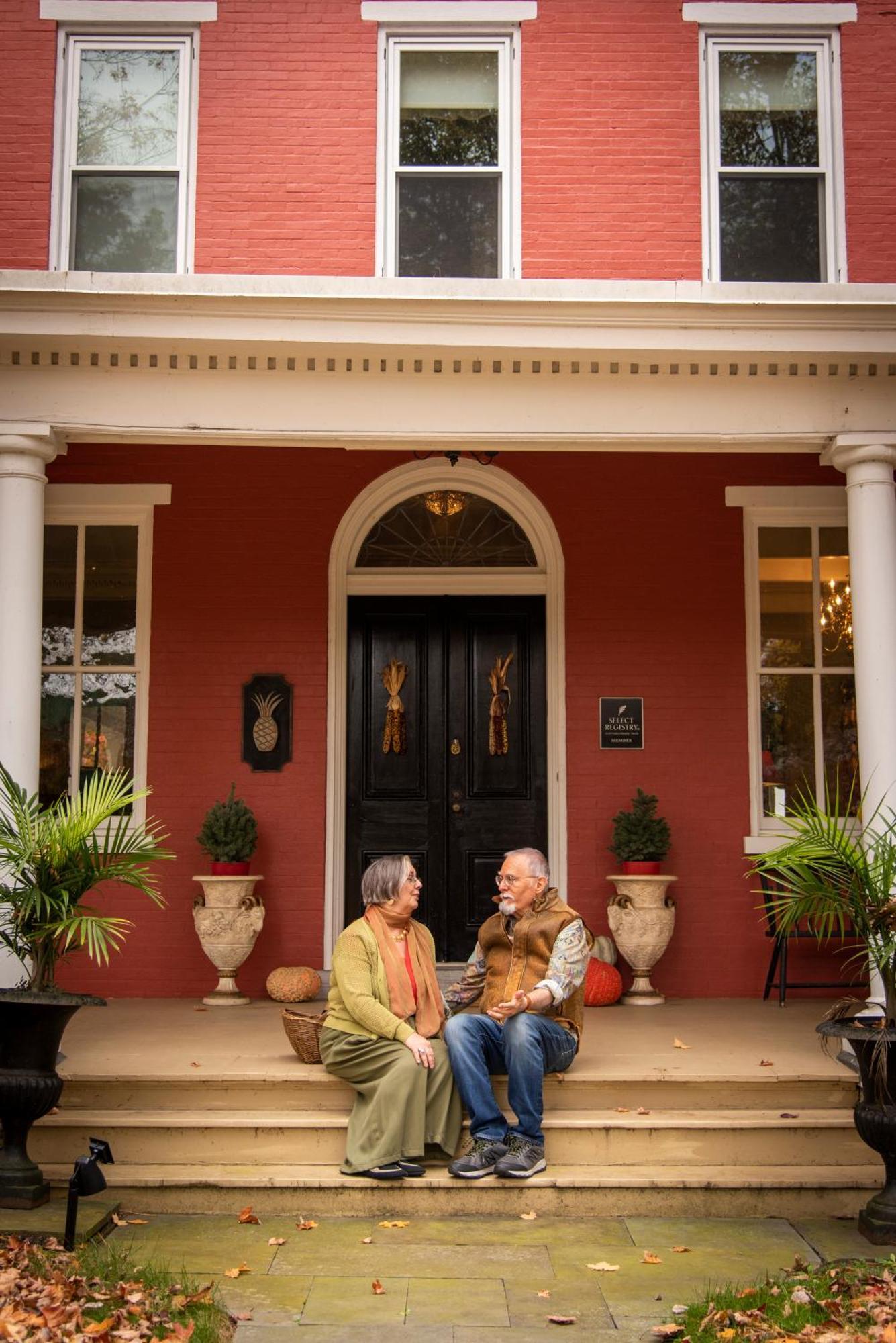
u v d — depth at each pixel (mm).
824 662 8102
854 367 6125
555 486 8117
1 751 5812
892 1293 3938
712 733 7980
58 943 5098
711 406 6176
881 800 5781
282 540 8055
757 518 8125
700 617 8047
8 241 7078
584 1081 5453
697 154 7223
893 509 6176
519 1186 4996
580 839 7918
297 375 6109
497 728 8148
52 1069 4898
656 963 7711
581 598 8062
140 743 7918
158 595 8008
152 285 5934
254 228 7156
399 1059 5102
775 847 7824
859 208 7223
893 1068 4590
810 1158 5262
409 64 7340
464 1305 4094
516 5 7285
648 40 7297
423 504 8273
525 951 5426
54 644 8055
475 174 7254
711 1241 4719
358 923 5422
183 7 7230
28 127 7148
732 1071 5555
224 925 7375
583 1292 4207
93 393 6039
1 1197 4797
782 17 7285
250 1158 5238
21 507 5988
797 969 7824
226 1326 3867
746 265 7234
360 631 8211
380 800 8109
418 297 5809
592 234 7191
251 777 7918
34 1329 3619
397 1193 4996
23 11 7211
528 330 5938
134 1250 4551
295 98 7250
